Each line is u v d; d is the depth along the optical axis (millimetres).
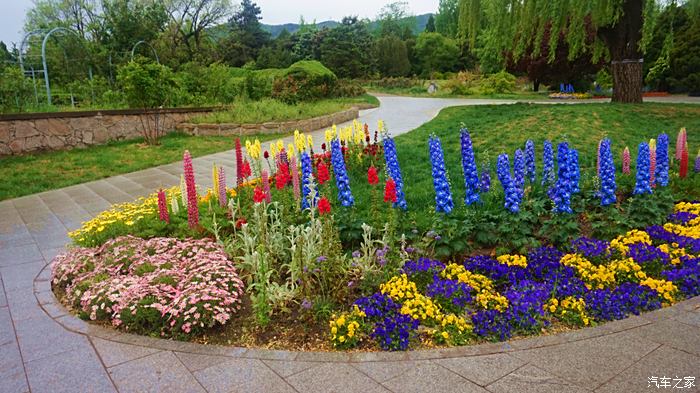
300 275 4188
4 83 14070
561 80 34562
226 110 18109
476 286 4223
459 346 3463
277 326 3859
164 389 3090
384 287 4184
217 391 3043
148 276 4410
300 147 7684
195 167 11250
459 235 4941
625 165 7125
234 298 4059
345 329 3613
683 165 6992
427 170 8602
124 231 5789
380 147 9289
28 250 6156
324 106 20266
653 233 5238
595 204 5918
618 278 4410
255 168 7859
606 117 11938
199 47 44656
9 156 12367
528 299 3863
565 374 3064
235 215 6023
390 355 3365
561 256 4812
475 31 15867
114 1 36062
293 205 5988
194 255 4996
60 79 28312
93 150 13484
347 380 3098
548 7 13547
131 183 9930
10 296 4711
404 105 27016
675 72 29750
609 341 3432
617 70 14617
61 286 4902
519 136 11031
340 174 5652
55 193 9273
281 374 3201
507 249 4969
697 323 3635
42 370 3379
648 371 3062
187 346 3625
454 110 17469
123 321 3912
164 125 16328
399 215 5641
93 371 3340
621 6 13297
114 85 24609
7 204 8547
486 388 2953
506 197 5184
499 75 37844
